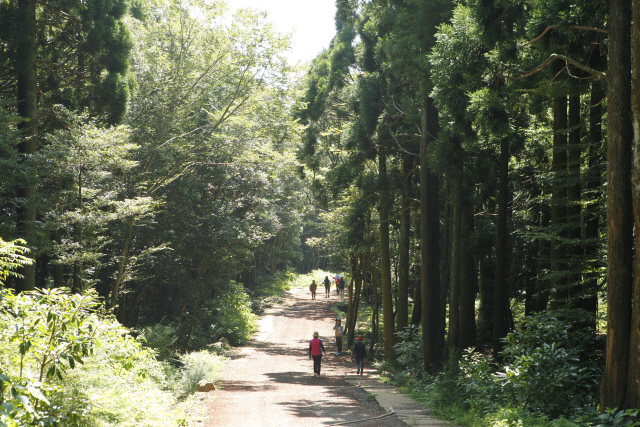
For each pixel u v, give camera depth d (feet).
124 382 27.35
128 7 59.77
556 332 29.94
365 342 85.35
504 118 30.04
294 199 136.98
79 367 23.15
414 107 54.85
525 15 31.12
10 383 14.42
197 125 72.18
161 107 62.34
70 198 47.78
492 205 63.57
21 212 43.91
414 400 38.81
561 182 36.09
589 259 33.76
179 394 40.22
